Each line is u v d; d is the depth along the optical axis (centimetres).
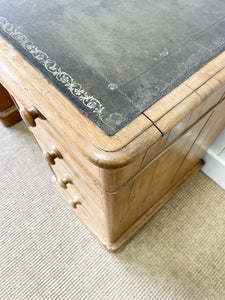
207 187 105
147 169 47
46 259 89
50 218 98
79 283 84
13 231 95
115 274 86
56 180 98
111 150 29
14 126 126
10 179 108
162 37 43
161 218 97
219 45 42
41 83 37
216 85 37
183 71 38
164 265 87
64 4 51
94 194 51
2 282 85
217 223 96
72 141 31
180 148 56
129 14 48
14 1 51
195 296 81
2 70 40
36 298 82
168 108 34
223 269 86
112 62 39
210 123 59
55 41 43
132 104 34
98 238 88
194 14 48
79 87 36
